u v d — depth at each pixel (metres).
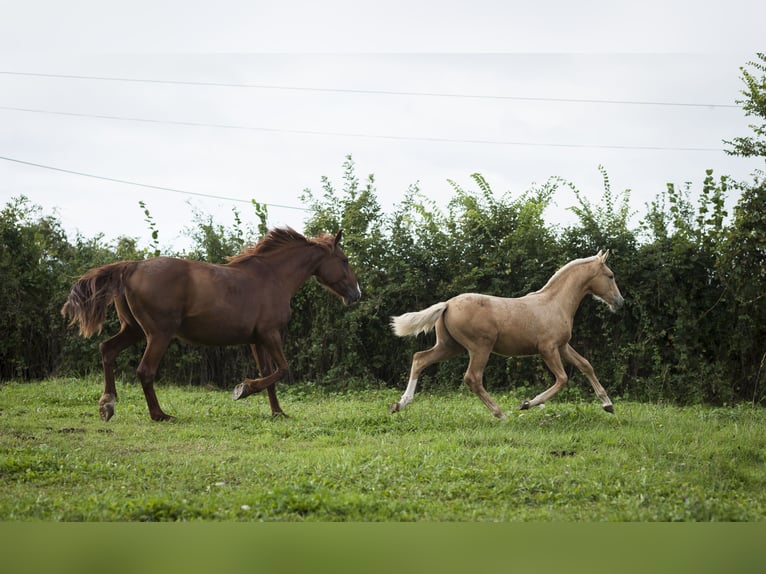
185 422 10.66
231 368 17.02
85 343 16.73
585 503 6.26
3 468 7.02
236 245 16.95
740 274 14.57
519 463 7.58
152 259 10.77
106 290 10.43
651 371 15.23
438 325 11.37
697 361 14.85
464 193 16.22
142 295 10.47
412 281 15.81
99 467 7.14
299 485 6.38
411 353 15.95
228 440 9.17
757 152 14.84
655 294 15.10
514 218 15.98
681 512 5.82
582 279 11.34
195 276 10.82
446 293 15.79
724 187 15.02
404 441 9.07
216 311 10.92
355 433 9.71
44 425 10.14
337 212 16.70
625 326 15.16
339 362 16.33
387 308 16.25
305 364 16.58
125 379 16.38
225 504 5.88
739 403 14.62
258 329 11.48
